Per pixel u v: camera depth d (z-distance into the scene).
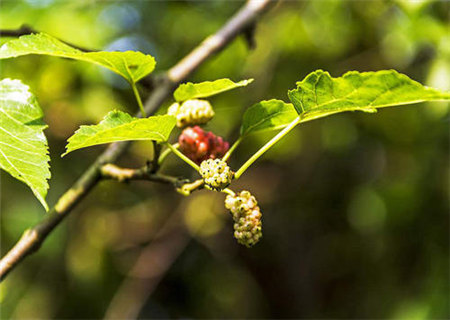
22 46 1.42
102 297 5.10
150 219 5.50
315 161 5.42
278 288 6.11
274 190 5.62
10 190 4.48
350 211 5.44
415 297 4.23
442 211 4.21
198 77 4.41
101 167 1.87
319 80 1.35
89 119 4.38
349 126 5.04
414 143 4.65
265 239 5.93
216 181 1.42
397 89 1.30
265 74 4.42
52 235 4.44
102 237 5.16
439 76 3.50
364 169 5.55
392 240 4.64
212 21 4.52
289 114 1.58
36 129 1.44
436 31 3.52
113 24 4.36
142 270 5.21
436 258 4.14
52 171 4.60
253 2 2.81
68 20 3.93
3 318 4.48
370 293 5.25
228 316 6.18
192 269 6.02
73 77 4.15
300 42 4.70
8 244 4.35
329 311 6.07
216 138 1.69
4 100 1.47
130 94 4.45
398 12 4.12
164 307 6.03
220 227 5.57
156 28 4.61
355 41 4.91
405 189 4.43
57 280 4.77
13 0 3.91
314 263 6.06
